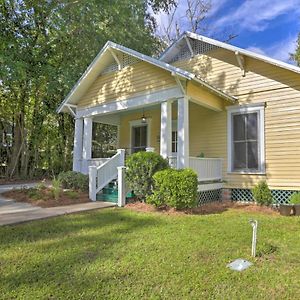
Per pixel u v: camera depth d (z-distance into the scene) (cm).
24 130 1667
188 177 749
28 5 1405
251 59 1002
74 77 1526
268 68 962
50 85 1450
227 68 1064
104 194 936
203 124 1103
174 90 886
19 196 971
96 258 404
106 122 1388
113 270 363
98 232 541
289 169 897
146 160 818
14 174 1653
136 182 830
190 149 1130
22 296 299
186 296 302
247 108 995
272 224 627
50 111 1711
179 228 573
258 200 890
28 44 1414
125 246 456
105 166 975
